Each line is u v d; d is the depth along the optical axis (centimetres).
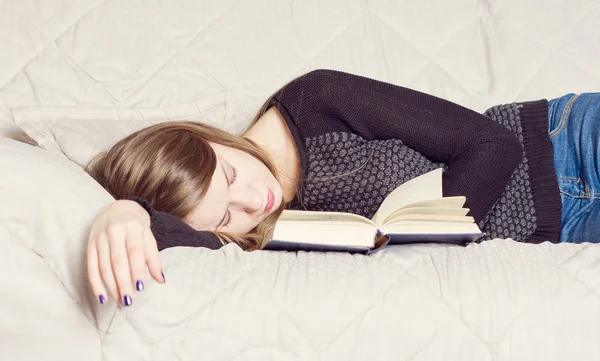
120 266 72
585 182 120
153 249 75
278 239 93
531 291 84
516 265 87
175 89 135
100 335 81
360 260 89
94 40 137
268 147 122
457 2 147
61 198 86
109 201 92
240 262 87
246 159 112
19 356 80
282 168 122
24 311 80
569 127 123
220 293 82
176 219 94
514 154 115
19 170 86
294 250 99
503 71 141
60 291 81
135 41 138
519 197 119
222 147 111
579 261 88
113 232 75
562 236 121
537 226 119
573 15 144
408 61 142
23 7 138
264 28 142
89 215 86
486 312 83
